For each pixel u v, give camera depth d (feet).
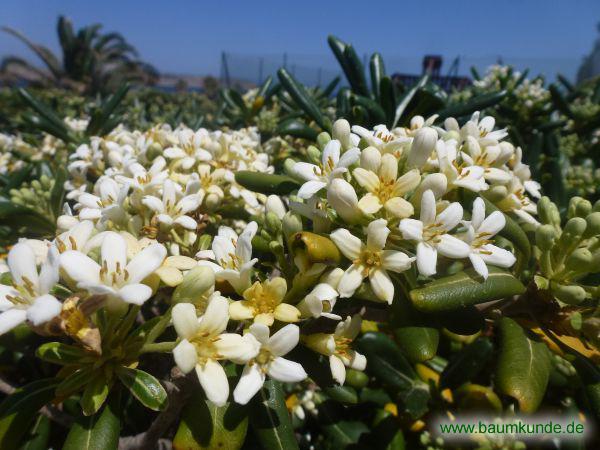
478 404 0.75
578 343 0.58
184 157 0.76
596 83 1.82
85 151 0.87
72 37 11.75
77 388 0.43
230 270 0.46
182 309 0.39
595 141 1.62
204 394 0.47
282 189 0.70
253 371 0.41
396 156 0.51
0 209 0.78
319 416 0.85
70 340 0.64
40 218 0.84
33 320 0.35
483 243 0.48
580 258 0.49
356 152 0.47
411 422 0.81
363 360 0.51
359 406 0.86
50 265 0.39
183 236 0.67
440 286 0.46
